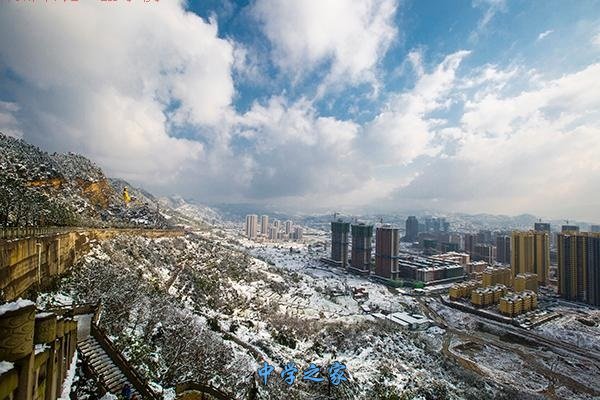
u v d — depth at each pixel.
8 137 119.69
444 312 183.25
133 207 199.50
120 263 93.12
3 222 61.03
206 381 52.25
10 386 14.65
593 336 148.88
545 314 174.38
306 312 151.50
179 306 87.31
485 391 96.50
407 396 79.81
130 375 35.28
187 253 155.12
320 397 69.62
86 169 164.12
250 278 170.88
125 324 54.59
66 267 67.38
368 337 116.00
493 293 192.12
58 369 26.06
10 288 41.75
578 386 108.38
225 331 87.50
